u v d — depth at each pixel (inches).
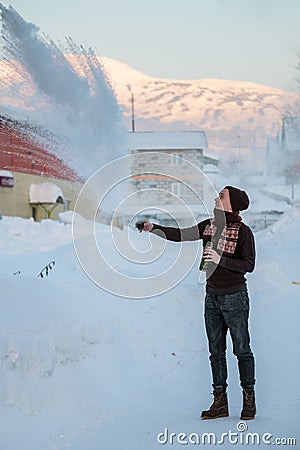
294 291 482.0
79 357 243.1
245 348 221.5
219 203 225.9
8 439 198.2
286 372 279.7
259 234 828.0
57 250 543.2
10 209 1227.9
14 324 233.3
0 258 536.1
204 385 264.2
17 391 214.2
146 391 252.5
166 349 300.8
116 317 293.3
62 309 255.8
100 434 204.8
